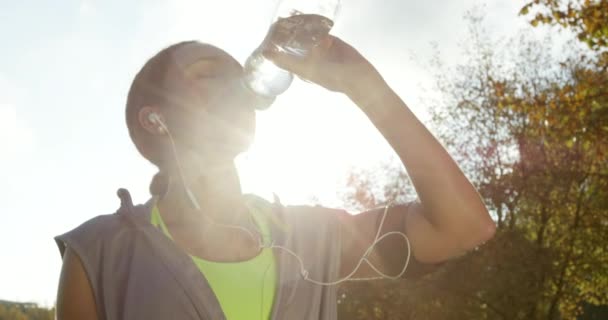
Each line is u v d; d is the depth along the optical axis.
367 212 2.00
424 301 23.44
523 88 25.94
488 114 26.89
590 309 35.84
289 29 1.76
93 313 1.70
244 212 1.87
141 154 1.90
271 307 1.74
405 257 1.87
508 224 26.36
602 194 25.98
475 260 23.22
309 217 1.91
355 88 1.76
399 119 1.76
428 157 1.75
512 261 23.55
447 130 27.98
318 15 1.78
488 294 23.23
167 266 1.68
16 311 14.74
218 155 1.83
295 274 1.78
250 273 1.75
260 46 1.83
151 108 1.85
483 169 26.62
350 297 24.33
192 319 1.65
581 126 17.59
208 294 1.67
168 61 1.85
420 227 1.86
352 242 1.95
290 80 1.86
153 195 1.86
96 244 1.71
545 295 24.56
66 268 1.73
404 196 28.50
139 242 1.71
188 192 1.75
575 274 26.33
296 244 1.84
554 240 26.28
